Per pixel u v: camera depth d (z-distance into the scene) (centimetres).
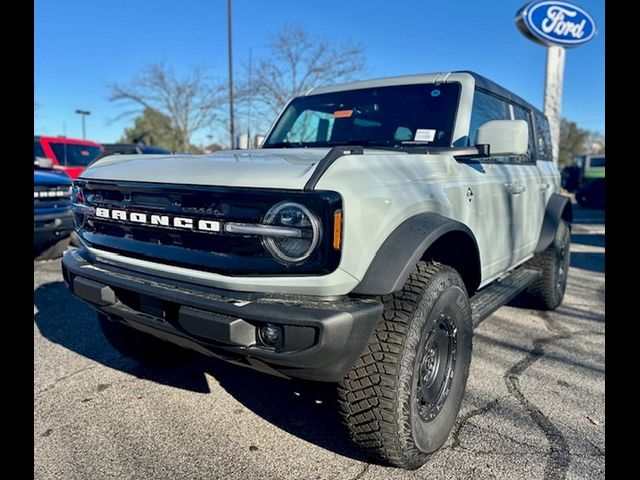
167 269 221
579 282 658
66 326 429
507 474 230
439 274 232
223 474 228
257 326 196
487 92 361
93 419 275
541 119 505
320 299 197
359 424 216
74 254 279
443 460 241
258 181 201
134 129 3456
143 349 327
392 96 350
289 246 194
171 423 273
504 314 498
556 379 336
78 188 272
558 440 259
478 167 313
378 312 201
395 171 228
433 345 242
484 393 314
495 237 341
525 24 987
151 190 226
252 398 303
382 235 208
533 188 422
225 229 202
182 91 2503
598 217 1680
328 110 369
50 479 221
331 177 196
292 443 254
